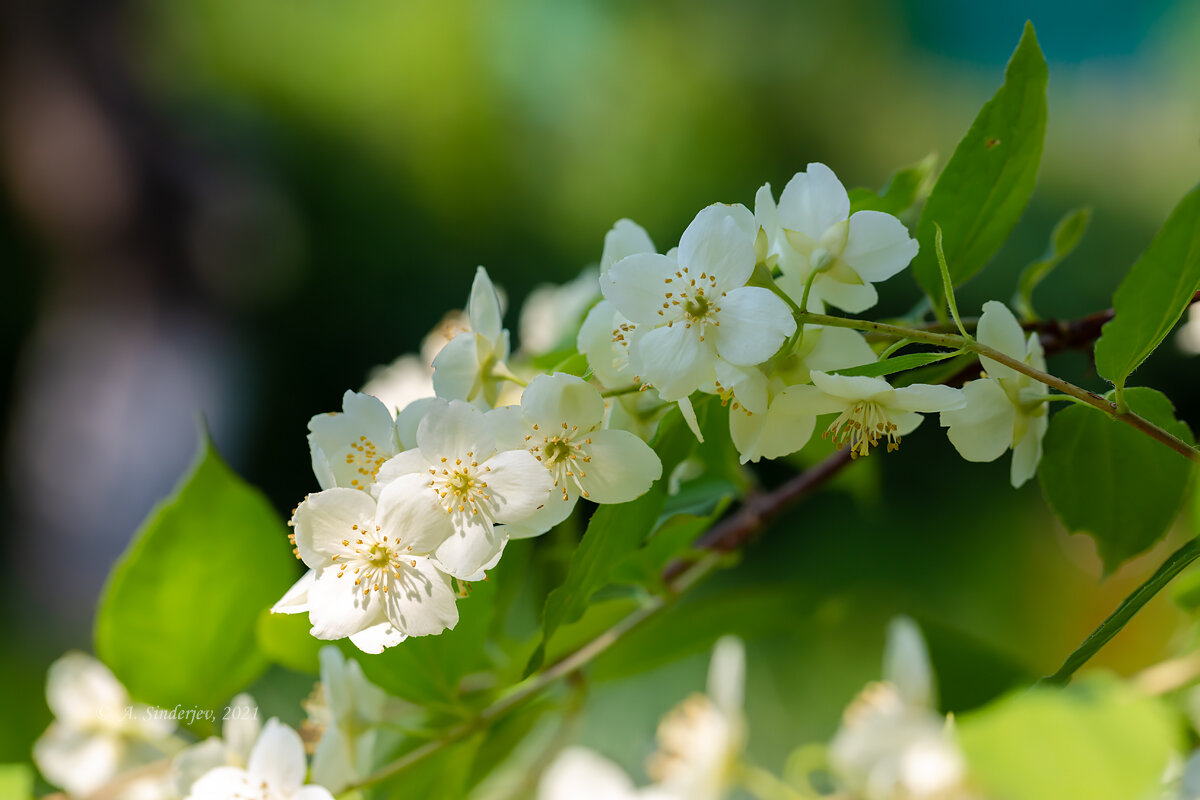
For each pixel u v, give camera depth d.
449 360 0.56
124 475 2.48
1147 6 4.55
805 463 0.68
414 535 0.53
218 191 2.75
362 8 3.30
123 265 2.63
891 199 0.59
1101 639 0.52
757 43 3.70
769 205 0.55
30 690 1.54
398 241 3.00
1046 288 2.65
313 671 0.61
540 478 0.53
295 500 2.59
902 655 0.65
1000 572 1.91
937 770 0.64
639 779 0.78
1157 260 0.53
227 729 0.58
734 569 2.04
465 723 0.59
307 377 2.76
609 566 0.55
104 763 0.65
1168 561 0.52
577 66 3.48
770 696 1.52
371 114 3.19
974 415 0.55
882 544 2.04
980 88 4.21
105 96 2.66
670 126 3.46
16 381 2.56
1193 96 3.89
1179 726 0.56
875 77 3.84
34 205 2.60
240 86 3.03
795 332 0.53
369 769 0.59
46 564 2.37
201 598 0.62
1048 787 0.50
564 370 0.56
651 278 0.53
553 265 3.14
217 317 2.71
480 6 3.43
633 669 0.66
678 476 0.61
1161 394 0.56
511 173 3.27
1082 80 4.54
